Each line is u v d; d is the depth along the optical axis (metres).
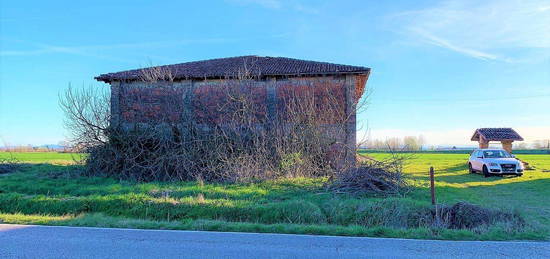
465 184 14.95
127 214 8.25
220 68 17.58
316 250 5.16
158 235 6.04
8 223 6.97
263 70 16.47
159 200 8.56
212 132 13.60
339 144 13.64
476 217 7.43
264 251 5.08
